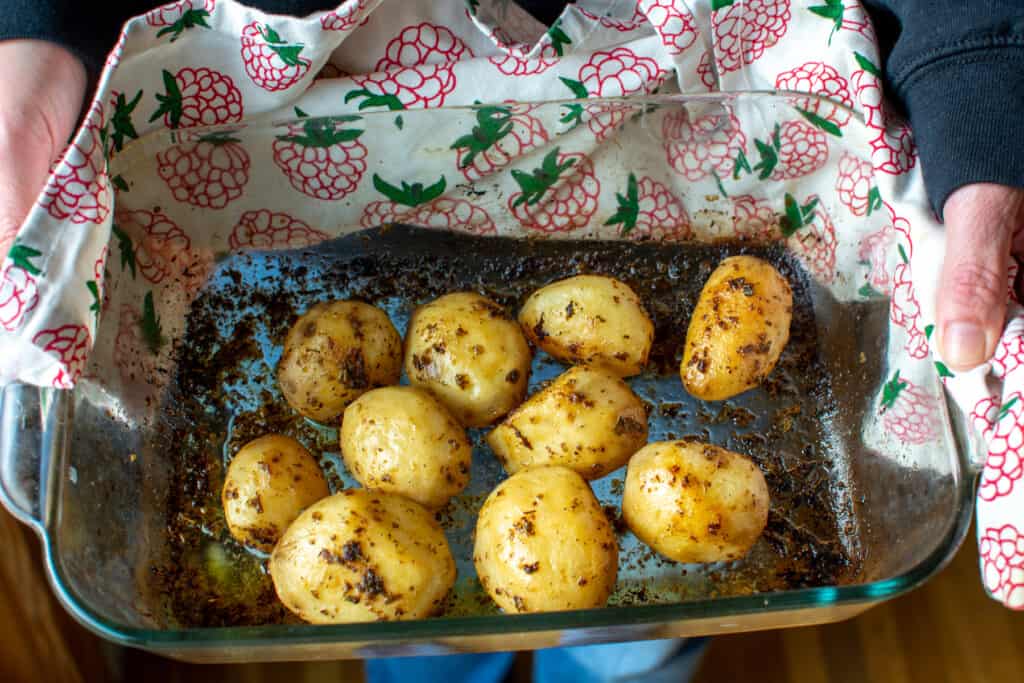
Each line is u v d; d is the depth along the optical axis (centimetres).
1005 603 38
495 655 56
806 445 47
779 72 49
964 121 41
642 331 47
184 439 47
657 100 47
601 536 41
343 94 49
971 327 38
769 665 61
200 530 45
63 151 46
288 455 44
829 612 39
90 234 41
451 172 49
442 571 41
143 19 44
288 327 49
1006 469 38
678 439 47
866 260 48
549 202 51
